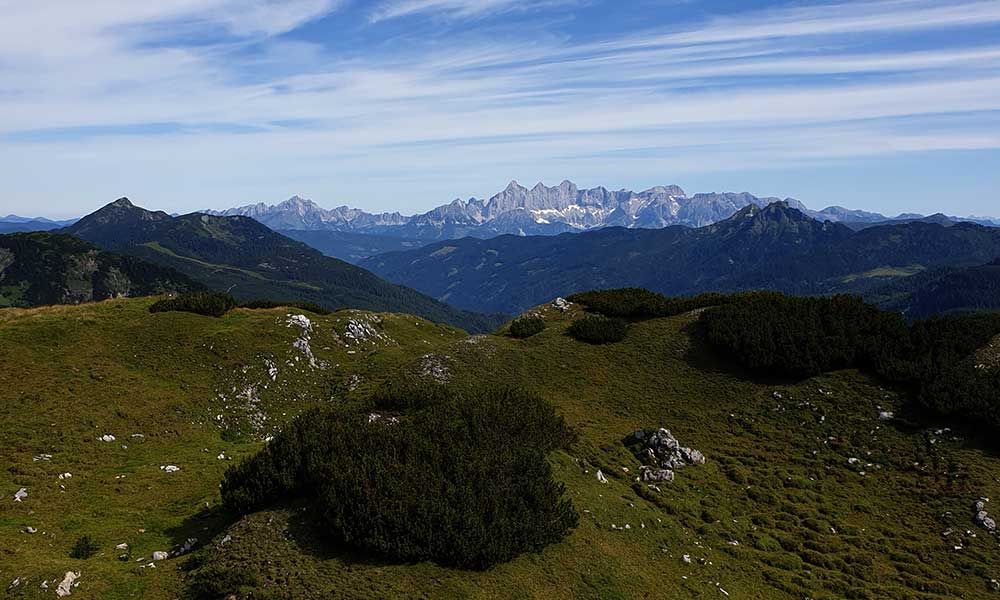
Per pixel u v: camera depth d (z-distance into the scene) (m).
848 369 47.75
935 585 26.95
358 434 28.75
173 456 36.31
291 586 20.39
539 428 35.62
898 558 29.33
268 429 44.12
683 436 42.75
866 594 26.20
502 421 33.72
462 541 22.72
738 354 51.00
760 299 60.12
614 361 54.84
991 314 50.59
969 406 38.78
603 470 35.88
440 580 21.70
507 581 22.55
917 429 39.88
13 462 31.33
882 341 48.69
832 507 33.81
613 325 60.41
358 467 25.38
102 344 47.62
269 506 26.56
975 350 46.12
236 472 27.97
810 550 29.91
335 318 64.50
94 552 24.16
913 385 44.00
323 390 51.34
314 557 22.19
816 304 56.56
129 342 49.03
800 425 42.75
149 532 26.58
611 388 50.19
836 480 36.72
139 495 30.48
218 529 26.25
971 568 28.08
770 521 32.62
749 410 45.31
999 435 37.16
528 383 50.94
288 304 71.81
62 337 46.75
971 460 35.97
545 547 25.34
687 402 47.53
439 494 24.42
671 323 60.56
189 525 27.28
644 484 34.97
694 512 32.75
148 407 41.19
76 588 20.72
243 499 26.61
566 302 70.44
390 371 52.72
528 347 58.19
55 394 39.19
